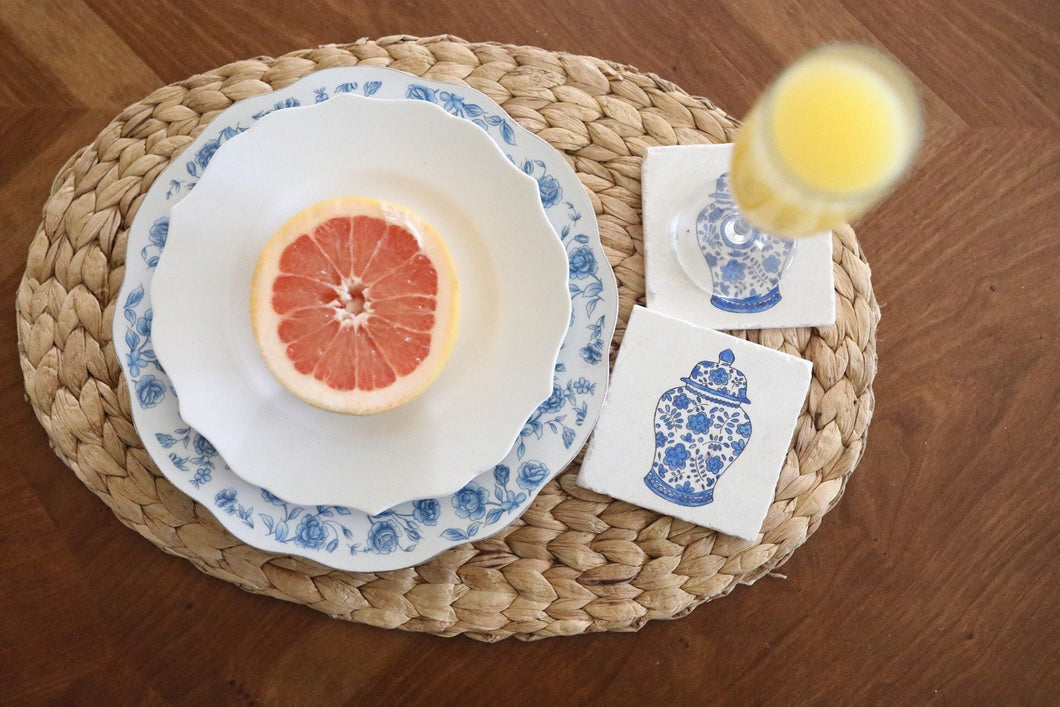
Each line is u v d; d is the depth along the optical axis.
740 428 0.56
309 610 0.59
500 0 0.64
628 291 0.57
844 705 0.61
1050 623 0.61
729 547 0.57
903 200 0.63
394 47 0.58
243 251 0.53
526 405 0.52
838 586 0.61
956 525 0.61
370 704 0.60
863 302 0.58
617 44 0.64
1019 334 0.63
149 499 0.55
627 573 0.56
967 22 0.65
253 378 0.53
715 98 0.64
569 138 0.58
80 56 0.61
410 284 0.52
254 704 0.59
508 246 0.53
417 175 0.54
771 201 0.50
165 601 0.59
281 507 0.53
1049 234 0.63
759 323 0.57
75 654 0.59
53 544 0.58
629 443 0.56
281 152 0.53
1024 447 0.62
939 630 0.61
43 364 0.56
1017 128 0.64
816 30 0.65
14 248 0.60
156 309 0.51
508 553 0.56
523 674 0.60
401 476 0.52
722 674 0.61
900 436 0.62
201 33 0.62
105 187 0.56
